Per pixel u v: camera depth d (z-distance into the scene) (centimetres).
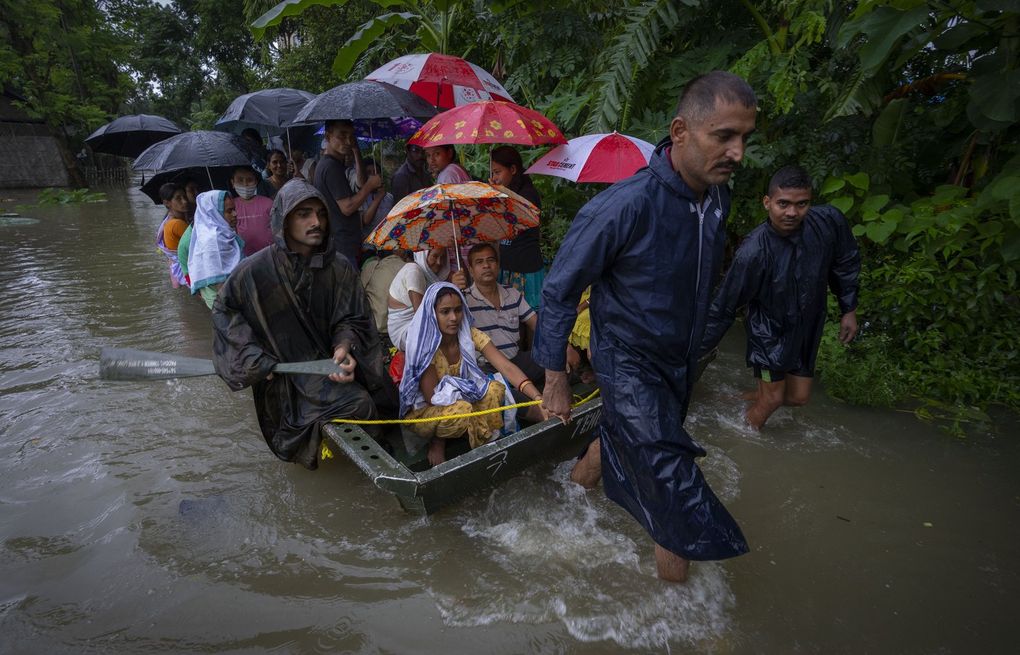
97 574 268
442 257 406
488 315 378
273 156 706
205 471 352
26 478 342
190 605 251
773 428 400
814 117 549
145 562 276
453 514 312
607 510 315
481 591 258
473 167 721
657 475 228
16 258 953
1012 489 335
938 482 341
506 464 306
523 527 300
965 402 430
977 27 430
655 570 270
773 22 592
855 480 342
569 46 643
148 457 365
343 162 513
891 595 258
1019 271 448
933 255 457
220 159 607
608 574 268
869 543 291
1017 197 404
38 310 657
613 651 229
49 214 1581
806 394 374
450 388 323
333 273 340
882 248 512
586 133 566
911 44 471
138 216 1543
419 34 745
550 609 248
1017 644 234
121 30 3055
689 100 205
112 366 309
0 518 307
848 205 500
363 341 351
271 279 324
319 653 228
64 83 2469
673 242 221
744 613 248
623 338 234
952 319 463
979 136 509
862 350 466
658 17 591
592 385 411
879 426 403
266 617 245
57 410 423
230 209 551
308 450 332
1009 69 416
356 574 269
